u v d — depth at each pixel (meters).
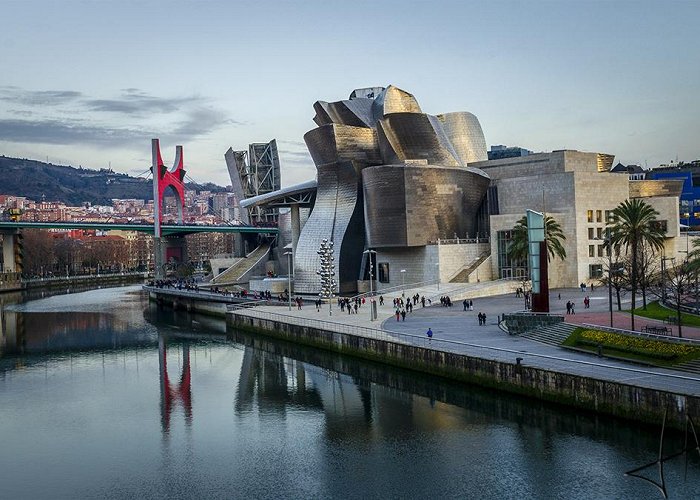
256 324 94.31
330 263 102.00
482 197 126.56
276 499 37.56
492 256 114.81
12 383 68.44
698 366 46.06
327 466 42.19
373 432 48.28
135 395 62.41
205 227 190.38
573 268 111.94
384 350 66.62
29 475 42.31
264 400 59.06
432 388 60.03
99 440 48.97
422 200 115.56
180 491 39.25
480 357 55.09
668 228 119.19
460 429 47.75
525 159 132.75
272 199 148.25
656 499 34.66
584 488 36.59
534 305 68.00
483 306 89.31
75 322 118.88
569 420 47.22
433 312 85.88
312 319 86.38
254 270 181.12
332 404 56.59
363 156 130.75
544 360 53.00
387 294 107.81
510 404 52.03
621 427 43.62
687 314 70.69
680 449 39.91
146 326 112.19
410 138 127.81
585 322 64.56
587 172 113.94
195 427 51.62
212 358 80.69
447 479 39.03
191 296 131.12
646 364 49.38
